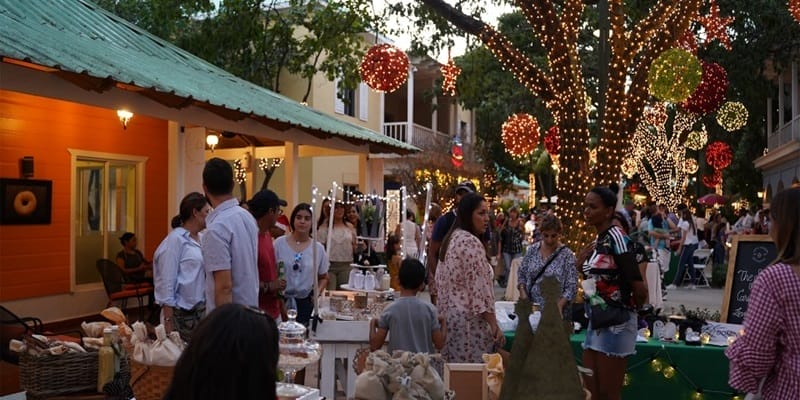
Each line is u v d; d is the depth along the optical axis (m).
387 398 2.99
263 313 1.71
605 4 10.35
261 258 5.02
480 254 4.73
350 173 21.81
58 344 4.35
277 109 10.18
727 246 18.28
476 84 14.98
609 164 10.12
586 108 10.57
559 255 5.49
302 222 6.05
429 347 4.58
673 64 7.37
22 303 9.37
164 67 9.05
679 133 22.81
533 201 37.22
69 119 10.08
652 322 5.97
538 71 10.63
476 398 3.53
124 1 19.59
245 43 18.08
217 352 1.57
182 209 5.47
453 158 24.58
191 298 5.23
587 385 4.65
